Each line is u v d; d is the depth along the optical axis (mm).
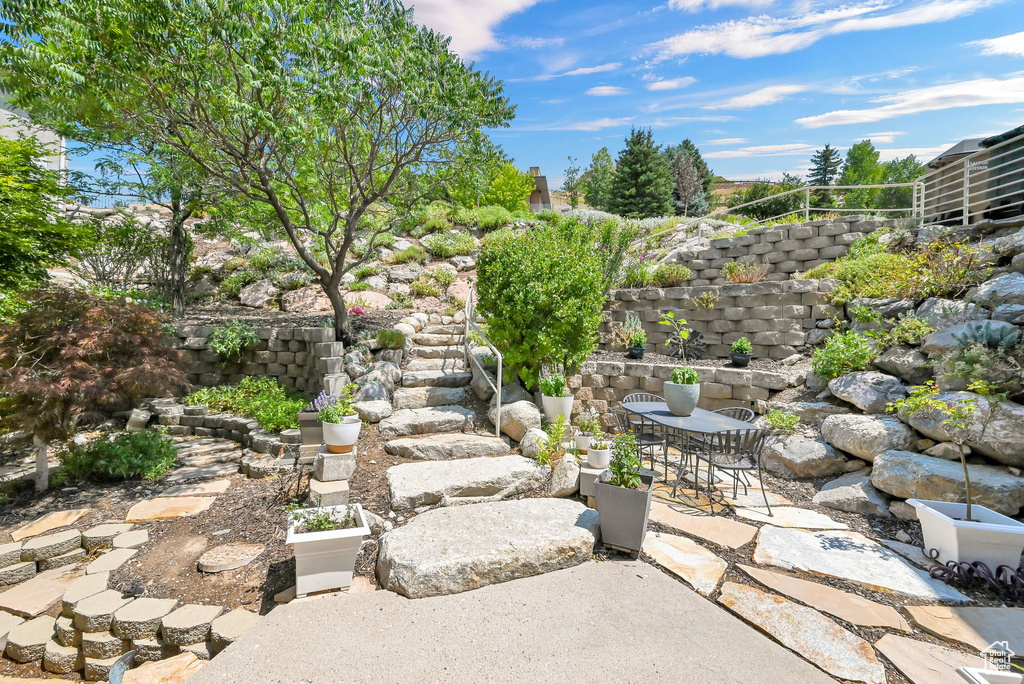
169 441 5391
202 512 4051
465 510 3797
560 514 3750
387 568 3074
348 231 6340
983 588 3004
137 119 5160
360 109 5609
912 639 2551
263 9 4680
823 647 2471
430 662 2350
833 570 3207
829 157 35938
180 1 4484
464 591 2996
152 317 5004
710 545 3576
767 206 27125
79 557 3561
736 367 6500
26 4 3900
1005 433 3764
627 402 5180
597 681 2223
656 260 11023
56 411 4191
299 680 2213
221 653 2385
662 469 5191
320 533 2918
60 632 2781
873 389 4809
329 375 5816
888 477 4035
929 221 9609
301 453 4391
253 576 3156
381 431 5242
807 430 5031
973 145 8859
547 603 2871
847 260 7234
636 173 27844
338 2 5145
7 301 5645
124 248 9000
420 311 9336
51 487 4566
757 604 2857
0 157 6461
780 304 6945
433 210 13438
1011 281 4961
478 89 5754
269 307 9625
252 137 5285
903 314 5633
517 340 6117
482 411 5879
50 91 4574
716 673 2275
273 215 7359
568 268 6242
